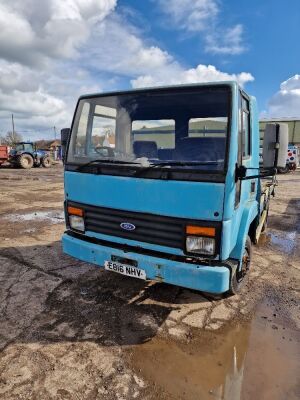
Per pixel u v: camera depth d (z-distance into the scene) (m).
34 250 5.22
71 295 3.74
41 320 3.24
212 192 2.63
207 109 2.85
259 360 2.72
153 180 2.82
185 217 2.74
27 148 23.91
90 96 3.44
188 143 3.04
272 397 2.34
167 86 3.05
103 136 3.42
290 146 21.52
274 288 3.99
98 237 3.29
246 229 3.23
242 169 2.82
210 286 2.73
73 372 2.54
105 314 3.36
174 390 2.38
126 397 2.31
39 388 2.38
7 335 2.99
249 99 3.48
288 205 9.41
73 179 3.38
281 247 5.56
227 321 3.27
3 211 8.31
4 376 2.49
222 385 2.44
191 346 2.88
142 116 3.35
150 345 2.89
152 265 2.91
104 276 4.23
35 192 11.56
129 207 2.99
